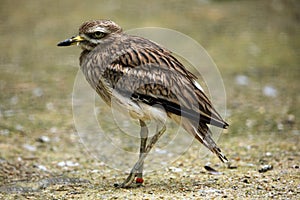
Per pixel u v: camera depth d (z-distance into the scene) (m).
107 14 30.06
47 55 25.73
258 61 24.77
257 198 11.62
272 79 22.78
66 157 15.82
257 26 29.02
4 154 15.63
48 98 20.98
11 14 30.91
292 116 19.12
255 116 19.20
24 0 33.16
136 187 12.85
